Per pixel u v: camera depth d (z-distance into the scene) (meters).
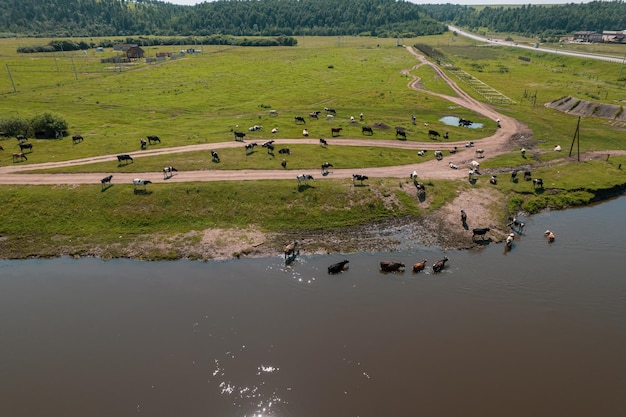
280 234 42.16
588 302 31.94
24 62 155.12
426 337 28.14
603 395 24.00
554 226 43.97
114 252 39.59
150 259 38.38
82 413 22.89
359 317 30.06
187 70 137.38
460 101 94.44
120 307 31.53
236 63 152.62
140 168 53.66
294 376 25.12
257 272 36.00
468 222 44.09
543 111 85.69
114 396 23.89
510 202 47.88
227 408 23.12
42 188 48.41
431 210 45.88
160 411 23.00
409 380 24.78
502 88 108.38
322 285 34.00
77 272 36.59
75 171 52.97
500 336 28.36
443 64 147.62
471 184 50.88
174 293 33.22
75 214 44.84
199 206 45.81
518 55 180.75
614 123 75.62
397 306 31.30
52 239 41.78
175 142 64.06
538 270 36.12
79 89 108.31
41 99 96.25
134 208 45.28
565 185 51.31
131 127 74.00
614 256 38.28
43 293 33.53
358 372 25.33
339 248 39.88
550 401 23.52
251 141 64.06
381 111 85.44
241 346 27.36
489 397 23.70
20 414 22.86
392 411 22.81
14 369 25.78
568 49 188.12
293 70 135.62
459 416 22.55
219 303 31.77
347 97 97.81
